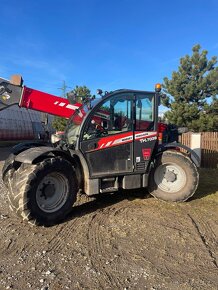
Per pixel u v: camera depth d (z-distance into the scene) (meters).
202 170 10.74
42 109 6.53
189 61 17.39
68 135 6.30
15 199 5.05
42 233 4.92
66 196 5.43
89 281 3.53
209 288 3.40
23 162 5.14
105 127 5.93
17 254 4.20
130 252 4.24
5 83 6.29
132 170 6.16
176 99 17.25
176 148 7.00
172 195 6.50
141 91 6.23
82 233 4.89
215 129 13.96
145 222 5.32
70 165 5.49
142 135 6.23
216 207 6.20
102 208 6.11
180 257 4.10
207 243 4.53
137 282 3.51
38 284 3.46
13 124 28.69
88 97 6.51
